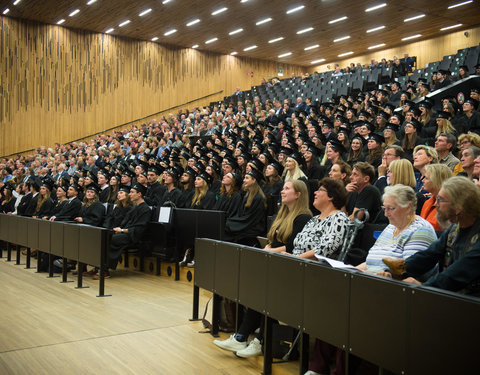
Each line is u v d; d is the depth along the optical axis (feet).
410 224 10.23
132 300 18.69
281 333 11.83
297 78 68.64
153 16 63.82
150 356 12.30
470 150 13.85
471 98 27.55
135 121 74.74
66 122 69.00
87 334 14.17
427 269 9.17
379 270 10.32
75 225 21.58
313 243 12.00
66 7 61.05
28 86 66.28
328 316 9.02
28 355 12.36
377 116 32.37
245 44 77.56
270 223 20.11
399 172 13.01
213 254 14.01
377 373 9.36
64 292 20.21
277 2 57.41
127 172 34.04
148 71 75.97
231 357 12.28
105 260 19.71
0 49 64.18
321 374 9.91
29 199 35.58
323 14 61.36
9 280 23.02
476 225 8.10
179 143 46.37
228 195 23.35
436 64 53.47
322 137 31.50
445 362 6.56
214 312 14.02
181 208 25.34
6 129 64.64
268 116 48.96
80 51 70.08
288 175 22.56
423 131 27.30
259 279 11.47
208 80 81.76
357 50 80.28
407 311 7.22
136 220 24.31
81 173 43.32
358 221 11.31
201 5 59.06
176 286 21.62
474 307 6.18
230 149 37.09
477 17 62.54
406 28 67.41
